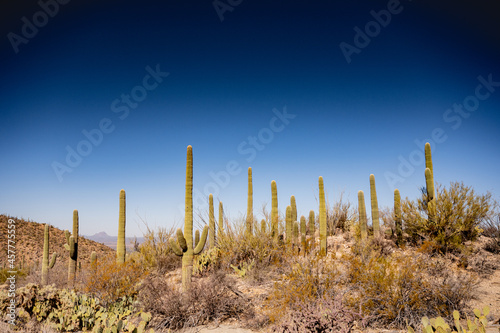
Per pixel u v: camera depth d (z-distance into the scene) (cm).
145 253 1132
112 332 575
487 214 1056
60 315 724
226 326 670
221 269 994
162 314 723
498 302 691
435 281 685
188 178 913
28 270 1639
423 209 1111
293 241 1105
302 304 591
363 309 623
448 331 412
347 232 1301
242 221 1108
